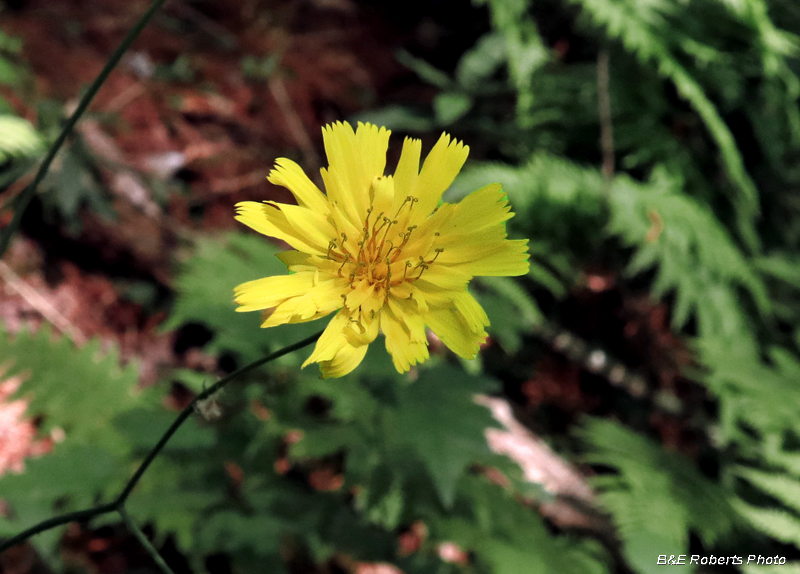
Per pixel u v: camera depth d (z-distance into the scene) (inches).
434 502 4.8
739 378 7.6
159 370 6.5
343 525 4.8
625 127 9.3
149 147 7.9
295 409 5.0
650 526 5.8
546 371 8.5
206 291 5.2
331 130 2.9
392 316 2.8
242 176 8.3
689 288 8.1
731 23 9.1
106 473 4.4
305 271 2.8
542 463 6.9
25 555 4.6
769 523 6.3
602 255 8.9
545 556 4.9
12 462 5.3
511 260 2.9
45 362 5.2
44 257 6.7
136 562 5.0
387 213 3.0
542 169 8.6
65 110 7.3
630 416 8.4
